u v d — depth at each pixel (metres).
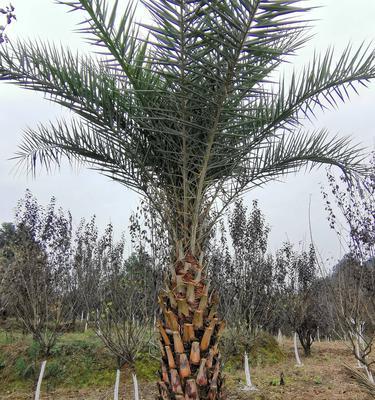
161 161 4.65
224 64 3.45
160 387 4.06
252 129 4.44
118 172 4.86
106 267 8.99
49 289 8.16
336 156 4.92
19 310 8.23
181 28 3.20
